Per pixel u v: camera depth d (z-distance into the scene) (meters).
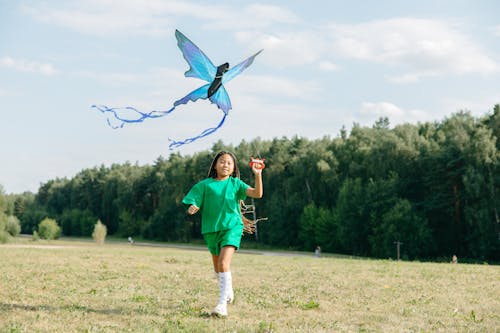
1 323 6.41
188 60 6.30
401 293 10.01
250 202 82.19
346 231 61.53
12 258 16.30
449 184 59.19
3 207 66.56
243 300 8.70
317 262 19.39
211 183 7.64
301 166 77.38
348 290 10.32
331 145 81.19
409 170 62.12
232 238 7.43
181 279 11.44
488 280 12.59
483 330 6.69
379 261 22.27
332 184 72.56
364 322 7.07
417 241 54.59
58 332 6.02
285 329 6.44
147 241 96.81
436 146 61.44
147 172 113.75
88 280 10.89
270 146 90.31
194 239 94.06
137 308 7.68
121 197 113.06
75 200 133.00
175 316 7.09
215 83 6.25
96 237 65.19
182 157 111.19
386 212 58.25
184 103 6.11
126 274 12.15
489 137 54.84
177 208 93.25
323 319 7.19
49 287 9.70
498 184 53.06
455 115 66.88
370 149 67.56
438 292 10.25
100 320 6.77
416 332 6.53
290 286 10.79
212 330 6.21
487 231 51.41
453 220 58.84
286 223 75.62
